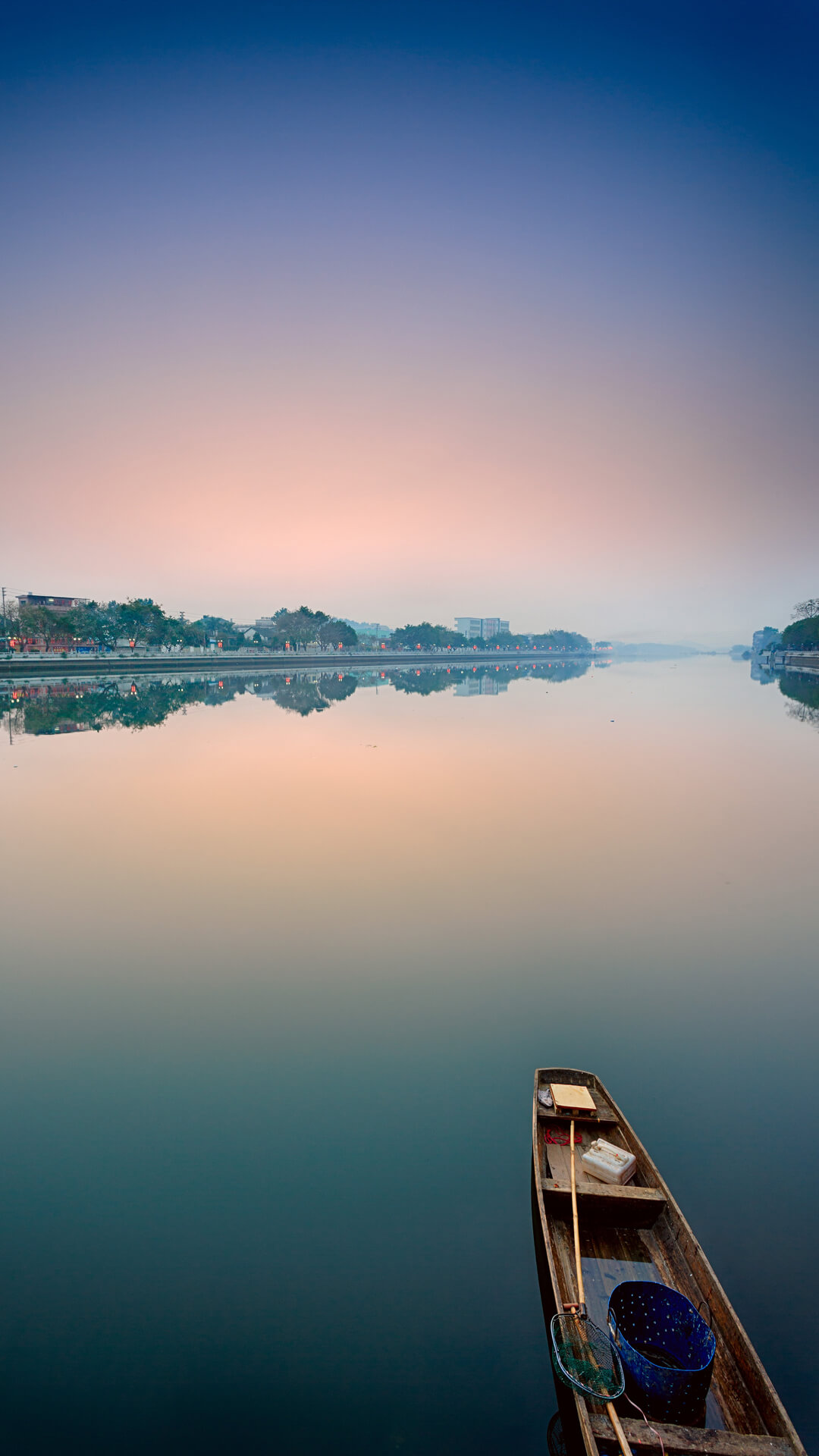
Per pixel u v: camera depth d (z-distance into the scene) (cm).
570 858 2055
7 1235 817
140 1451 609
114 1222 831
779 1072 1092
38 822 2445
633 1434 565
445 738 4297
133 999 1314
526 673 13250
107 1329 711
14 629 13488
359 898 1766
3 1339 702
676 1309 651
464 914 1670
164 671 12838
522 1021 1231
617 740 4191
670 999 1300
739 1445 551
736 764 3438
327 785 2986
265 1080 1083
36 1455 609
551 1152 879
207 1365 677
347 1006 1285
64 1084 1077
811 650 14350
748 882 1864
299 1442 614
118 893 1809
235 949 1502
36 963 1454
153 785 3006
